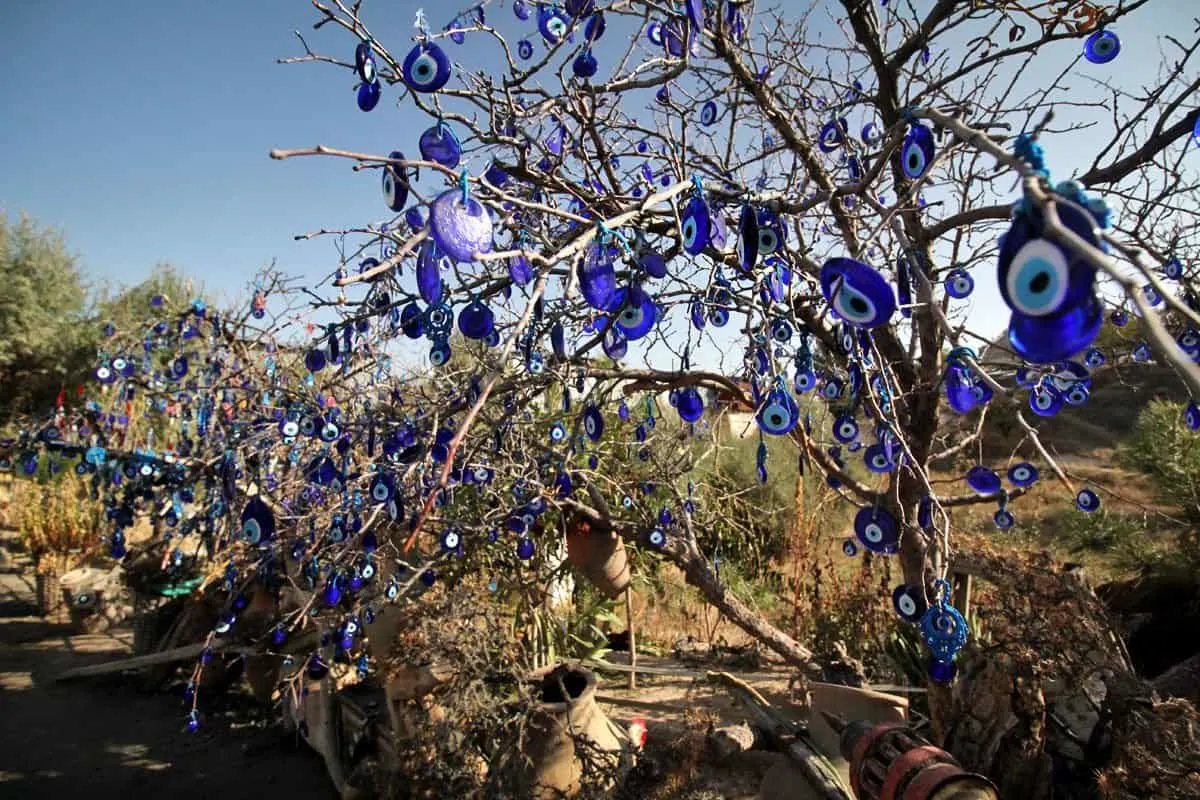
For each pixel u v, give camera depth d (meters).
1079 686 2.64
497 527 3.82
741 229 1.75
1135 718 2.43
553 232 2.90
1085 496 2.62
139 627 5.58
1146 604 4.63
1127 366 2.82
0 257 14.01
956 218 2.41
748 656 5.27
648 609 6.47
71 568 7.93
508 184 2.84
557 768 2.93
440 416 2.85
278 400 4.32
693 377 3.28
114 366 5.19
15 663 5.90
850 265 1.19
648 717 4.37
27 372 14.34
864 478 6.57
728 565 6.35
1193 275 2.17
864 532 2.40
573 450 3.65
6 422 13.37
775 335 2.32
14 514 10.32
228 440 4.40
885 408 2.29
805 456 3.18
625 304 1.60
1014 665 2.64
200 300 4.85
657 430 4.40
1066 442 9.12
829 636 4.60
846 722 2.65
